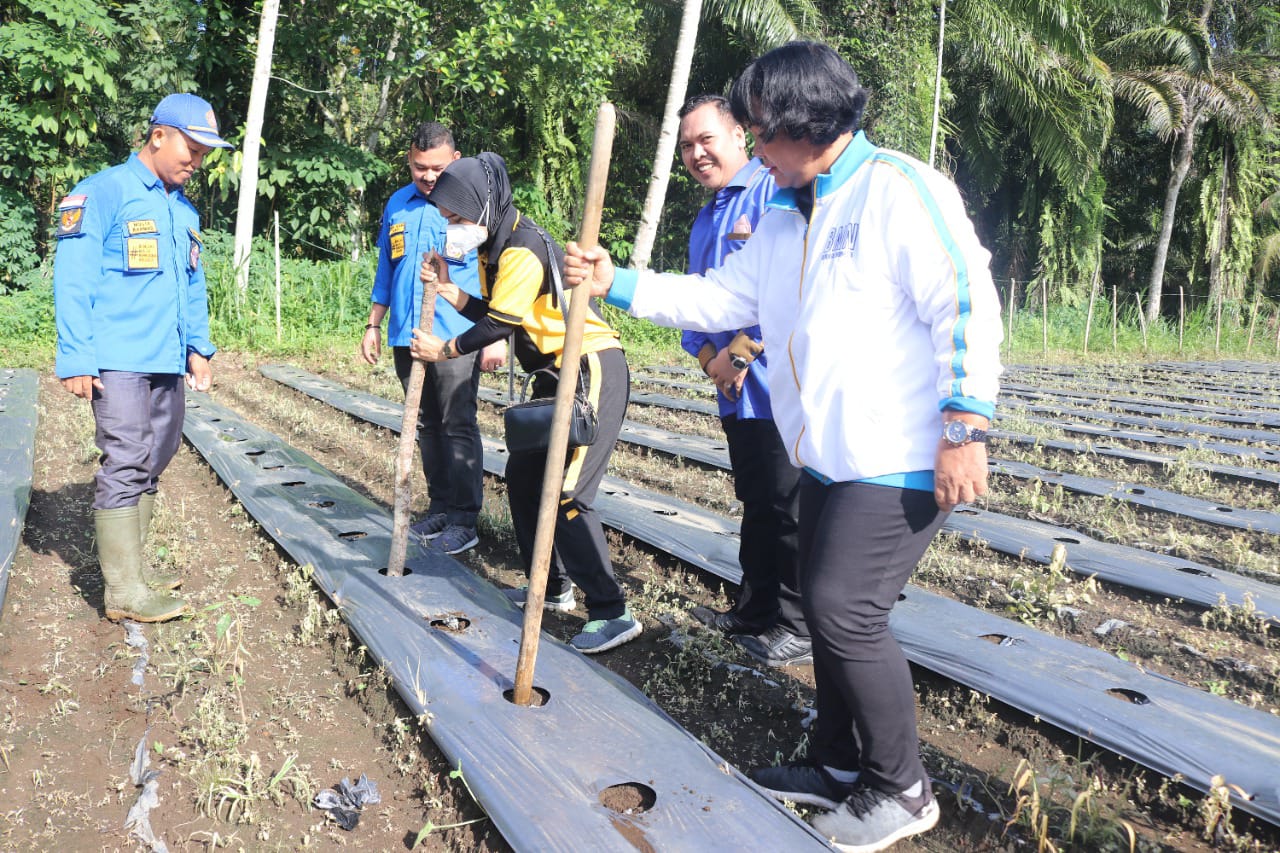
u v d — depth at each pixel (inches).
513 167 738.8
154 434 149.7
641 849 88.4
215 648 136.6
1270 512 230.5
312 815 101.5
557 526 137.9
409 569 162.4
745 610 145.9
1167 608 165.8
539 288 131.8
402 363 187.2
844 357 87.9
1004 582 174.6
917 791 94.7
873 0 684.1
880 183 85.9
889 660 91.0
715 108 133.3
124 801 102.5
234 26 586.2
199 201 648.4
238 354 465.7
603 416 134.2
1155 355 768.3
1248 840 97.2
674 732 109.2
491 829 95.8
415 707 115.2
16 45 503.2
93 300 138.4
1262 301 1091.9
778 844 89.3
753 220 129.9
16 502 192.1
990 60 759.7
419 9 565.9
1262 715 117.6
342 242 629.3
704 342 141.4
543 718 111.4
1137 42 900.0
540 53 600.1
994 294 82.8
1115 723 115.4
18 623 144.5
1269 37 965.2
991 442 314.2
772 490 136.9
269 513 194.1
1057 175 853.8
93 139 615.2
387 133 735.1
